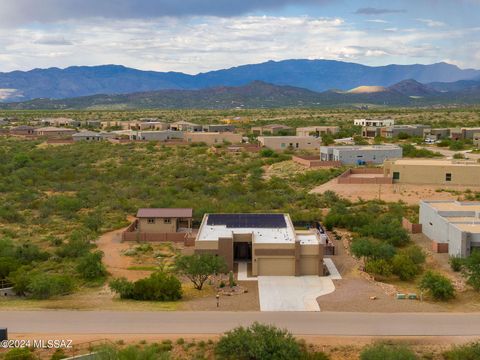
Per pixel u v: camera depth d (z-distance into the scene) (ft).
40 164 420.77
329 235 229.45
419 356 120.16
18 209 280.92
